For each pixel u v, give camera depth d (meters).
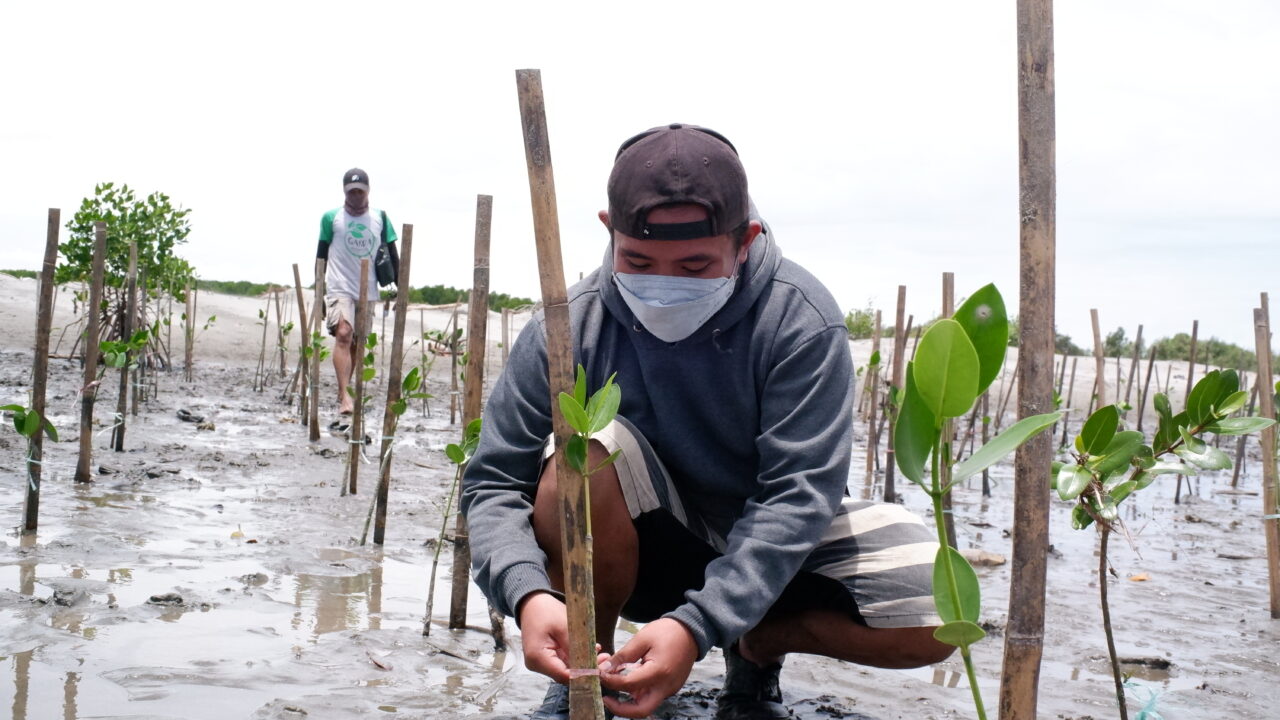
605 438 2.34
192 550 4.11
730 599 2.01
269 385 12.41
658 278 2.17
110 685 2.60
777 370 2.28
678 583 2.65
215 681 2.68
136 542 4.15
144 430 7.46
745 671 2.70
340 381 9.21
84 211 10.86
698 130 2.17
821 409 2.23
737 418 2.36
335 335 9.15
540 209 1.58
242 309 19.45
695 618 1.98
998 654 3.42
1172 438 1.92
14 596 3.26
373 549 4.45
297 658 2.93
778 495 2.18
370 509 4.50
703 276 2.16
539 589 2.06
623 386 2.42
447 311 20.14
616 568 2.38
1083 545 5.56
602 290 2.42
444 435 9.12
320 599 3.59
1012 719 1.52
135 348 6.61
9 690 2.51
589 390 2.43
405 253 4.50
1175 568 5.04
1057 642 3.55
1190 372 8.84
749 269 2.32
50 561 3.75
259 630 3.16
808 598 2.53
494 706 2.65
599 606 2.43
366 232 8.97
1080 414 13.27
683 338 2.31
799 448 2.20
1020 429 1.32
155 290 12.06
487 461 2.40
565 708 2.42
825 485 2.17
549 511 2.31
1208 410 1.89
